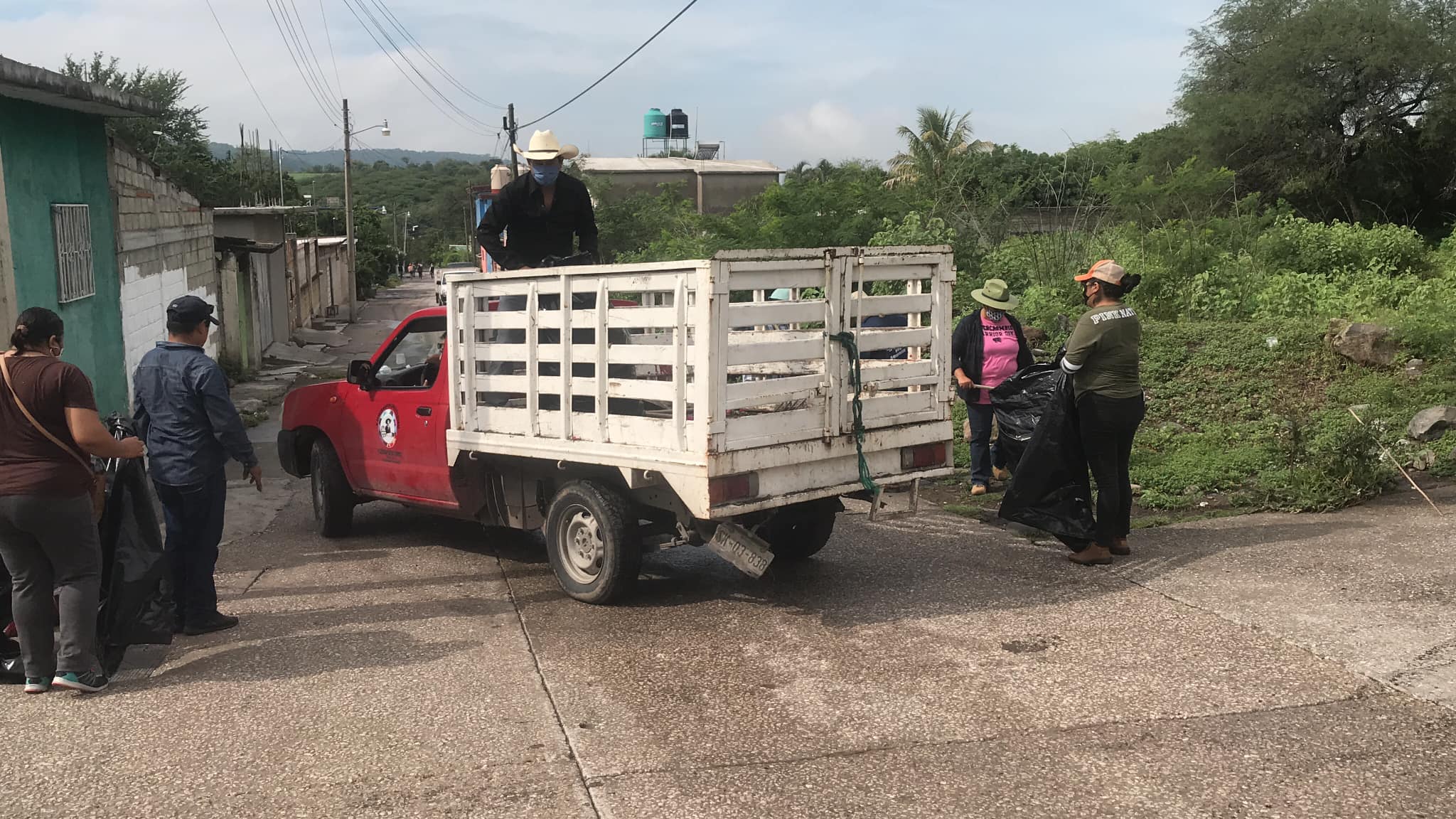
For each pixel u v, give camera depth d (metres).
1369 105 32.84
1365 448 7.91
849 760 4.11
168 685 5.07
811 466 5.85
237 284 19.30
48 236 9.74
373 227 61.94
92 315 10.96
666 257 21.72
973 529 7.78
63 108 10.17
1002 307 8.50
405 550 7.71
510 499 6.94
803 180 19.25
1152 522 7.70
